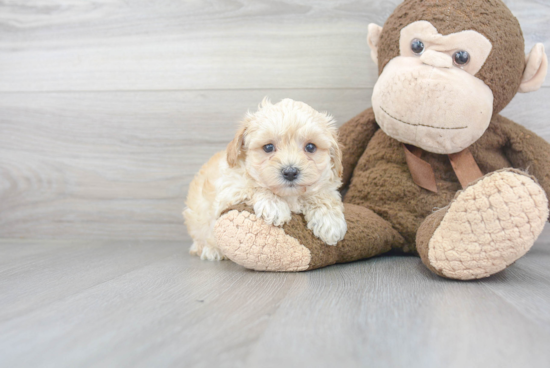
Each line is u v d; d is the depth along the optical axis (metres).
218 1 2.65
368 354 0.96
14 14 2.79
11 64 2.82
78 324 1.18
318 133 1.77
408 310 1.26
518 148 2.12
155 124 2.74
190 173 2.74
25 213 2.88
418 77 1.85
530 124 2.49
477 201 1.51
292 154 1.71
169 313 1.25
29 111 2.83
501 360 0.93
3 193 2.88
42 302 1.39
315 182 1.78
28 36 2.79
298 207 1.86
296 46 2.61
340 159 1.91
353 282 1.61
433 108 1.85
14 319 1.22
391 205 2.20
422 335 1.07
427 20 1.89
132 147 2.77
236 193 1.84
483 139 2.15
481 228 1.51
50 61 2.79
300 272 1.79
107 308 1.32
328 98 2.62
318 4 2.58
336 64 2.60
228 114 2.69
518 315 1.21
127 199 2.80
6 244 2.65
